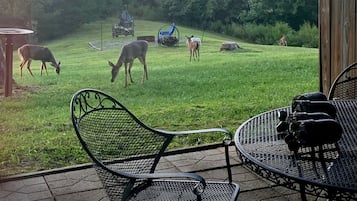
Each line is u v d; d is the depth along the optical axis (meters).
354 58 4.25
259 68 9.38
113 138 2.54
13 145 4.31
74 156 3.91
